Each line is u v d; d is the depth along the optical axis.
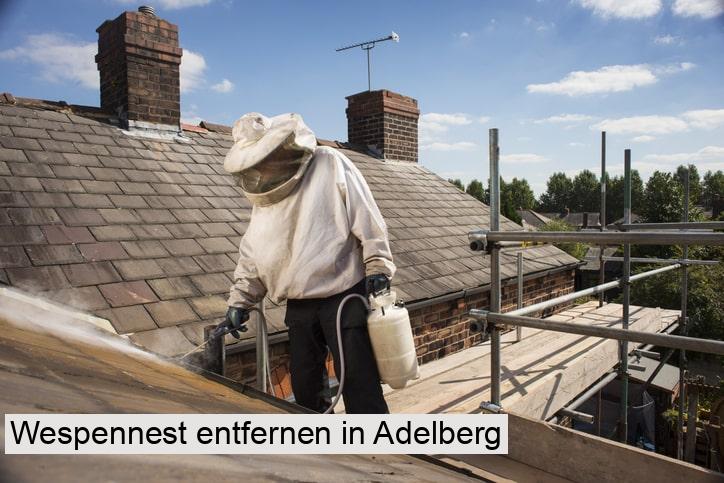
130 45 6.12
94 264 3.91
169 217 4.96
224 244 4.88
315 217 2.31
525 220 56.47
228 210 5.54
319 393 2.58
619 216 62.25
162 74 6.43
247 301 2.62
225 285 4.31
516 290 7.20
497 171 2.71
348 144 9.80
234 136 2.35
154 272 4.11
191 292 4.05
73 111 6.03
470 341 6.30
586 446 2.22
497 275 2.67
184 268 4.30
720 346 1.91
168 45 6.43
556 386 3.71
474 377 3.85
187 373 1.98
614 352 4.83
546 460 2.34
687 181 6.48
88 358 1.33
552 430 2.33
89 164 5.24
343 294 2.39
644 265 19.92
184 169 5.99
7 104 5.64
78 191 4.73
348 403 2.39
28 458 0.52
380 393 2.39
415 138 10.41
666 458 2.02
